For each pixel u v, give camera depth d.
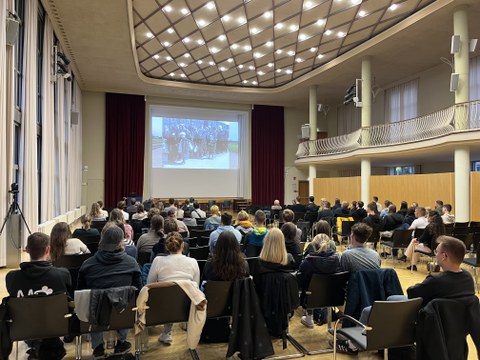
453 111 9.10
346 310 2.91
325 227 3.78
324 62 13.52
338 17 9.98
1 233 5.55
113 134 15.73
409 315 2.21
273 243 2.93
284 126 18.61
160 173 16.41
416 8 9.45
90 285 2.61
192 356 2.94
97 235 4.80
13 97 5.86
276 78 15.34
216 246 2.81
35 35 7.07
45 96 8.18
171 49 12.11
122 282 2.63
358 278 2.89
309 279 3.12
